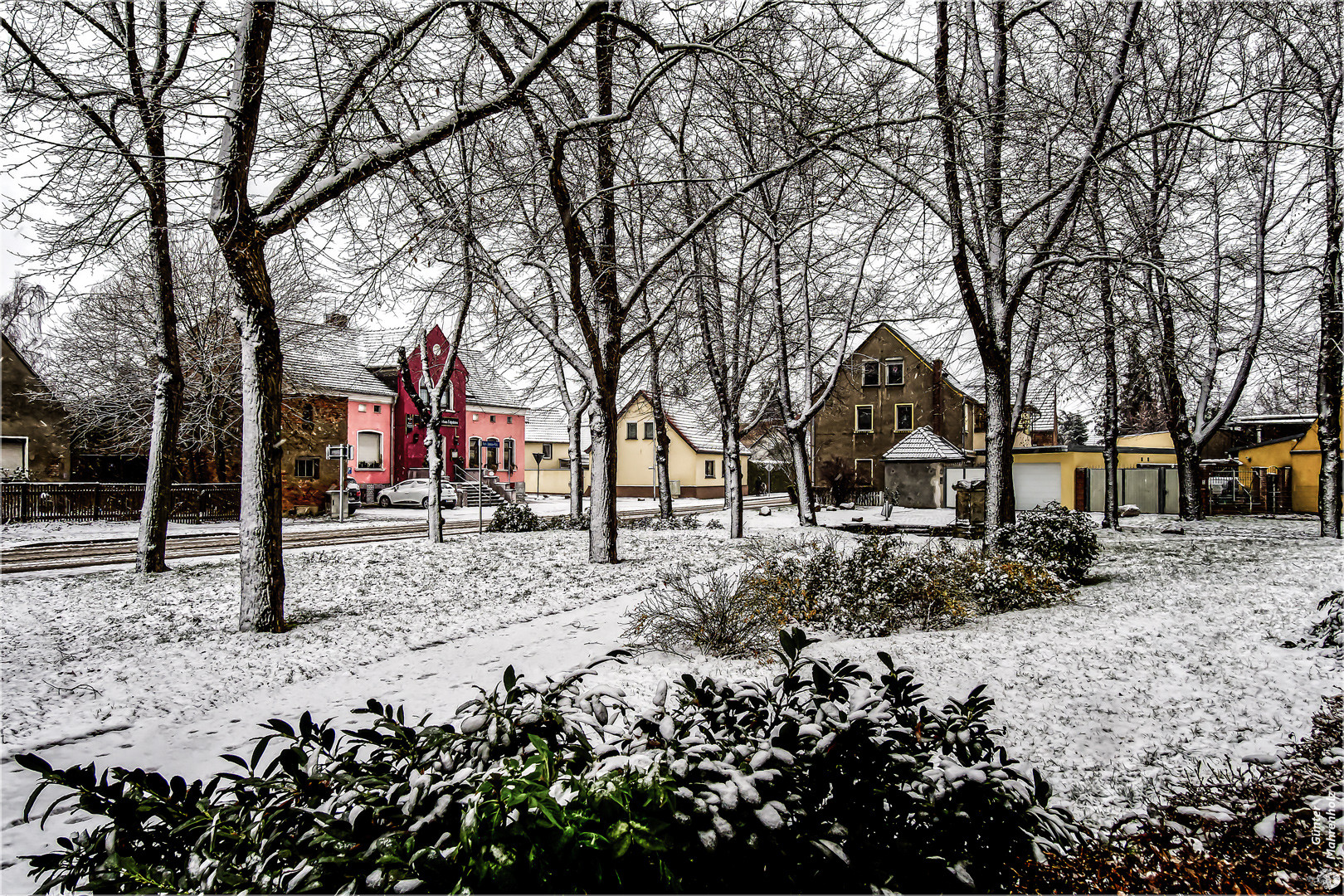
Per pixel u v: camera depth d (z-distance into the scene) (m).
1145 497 32.41
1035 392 24.50
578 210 11.90
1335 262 19.77
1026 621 8.25
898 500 36.41
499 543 18.59
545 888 1.57
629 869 1.62
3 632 8.44
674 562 14.84
